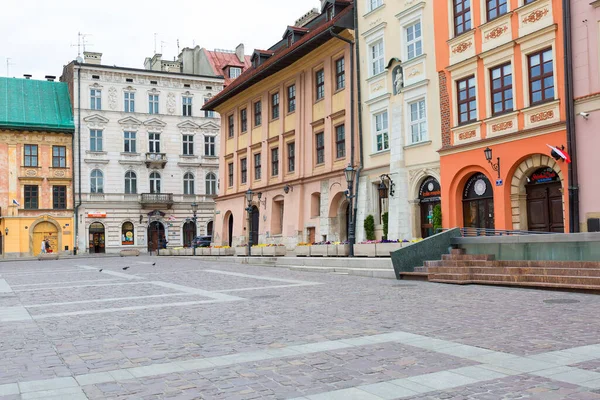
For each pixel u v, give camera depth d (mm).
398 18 25734
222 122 45031
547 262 13828
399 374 5855
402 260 17156
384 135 26891
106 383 5801
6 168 52969
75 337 8500
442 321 8969
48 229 54281
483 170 21281
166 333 8578
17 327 9578
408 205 24984
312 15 39688
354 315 9867
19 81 57750
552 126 18406
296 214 33594
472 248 16688
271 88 37406
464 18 22375
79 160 55219
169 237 58500
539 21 19109
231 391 5406
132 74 58094
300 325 8961
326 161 31109
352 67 28922
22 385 5793
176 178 59375
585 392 5094
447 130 22984
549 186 19219
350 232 22219
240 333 8406
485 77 21250
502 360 6305
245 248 32344
